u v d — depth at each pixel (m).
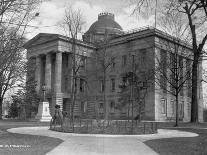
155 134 24.02
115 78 71.81
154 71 48.72
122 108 66.56
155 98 62.38
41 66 79.56
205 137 20.98
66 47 73.19
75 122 38.03
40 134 22.53
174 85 42.00
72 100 53.09
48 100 72.75
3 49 18.53
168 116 65.62
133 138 20.39
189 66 42.72
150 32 60.97
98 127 28.02
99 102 74.62
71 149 14.26
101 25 81.88
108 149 14.45
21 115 71.50
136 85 54.03
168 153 13.05
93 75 74.25
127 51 68.88
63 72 78.44
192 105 39.81
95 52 71.44
